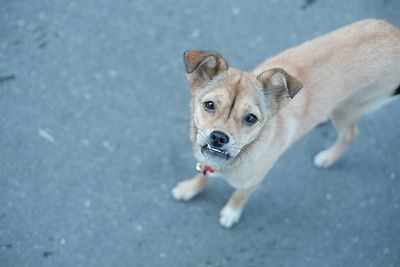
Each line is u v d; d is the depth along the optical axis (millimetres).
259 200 1157
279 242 1124
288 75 904
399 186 1179
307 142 1203
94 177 1144
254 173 1005
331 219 1147
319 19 1302
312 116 1041
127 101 1204
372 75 1037
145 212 1127
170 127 1188
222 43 1268
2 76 1210
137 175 1151
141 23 1276
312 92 1013
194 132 986
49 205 1119
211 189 1161
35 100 1194
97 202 1127
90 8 1284
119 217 1120
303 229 1137
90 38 1256
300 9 1308
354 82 1036
